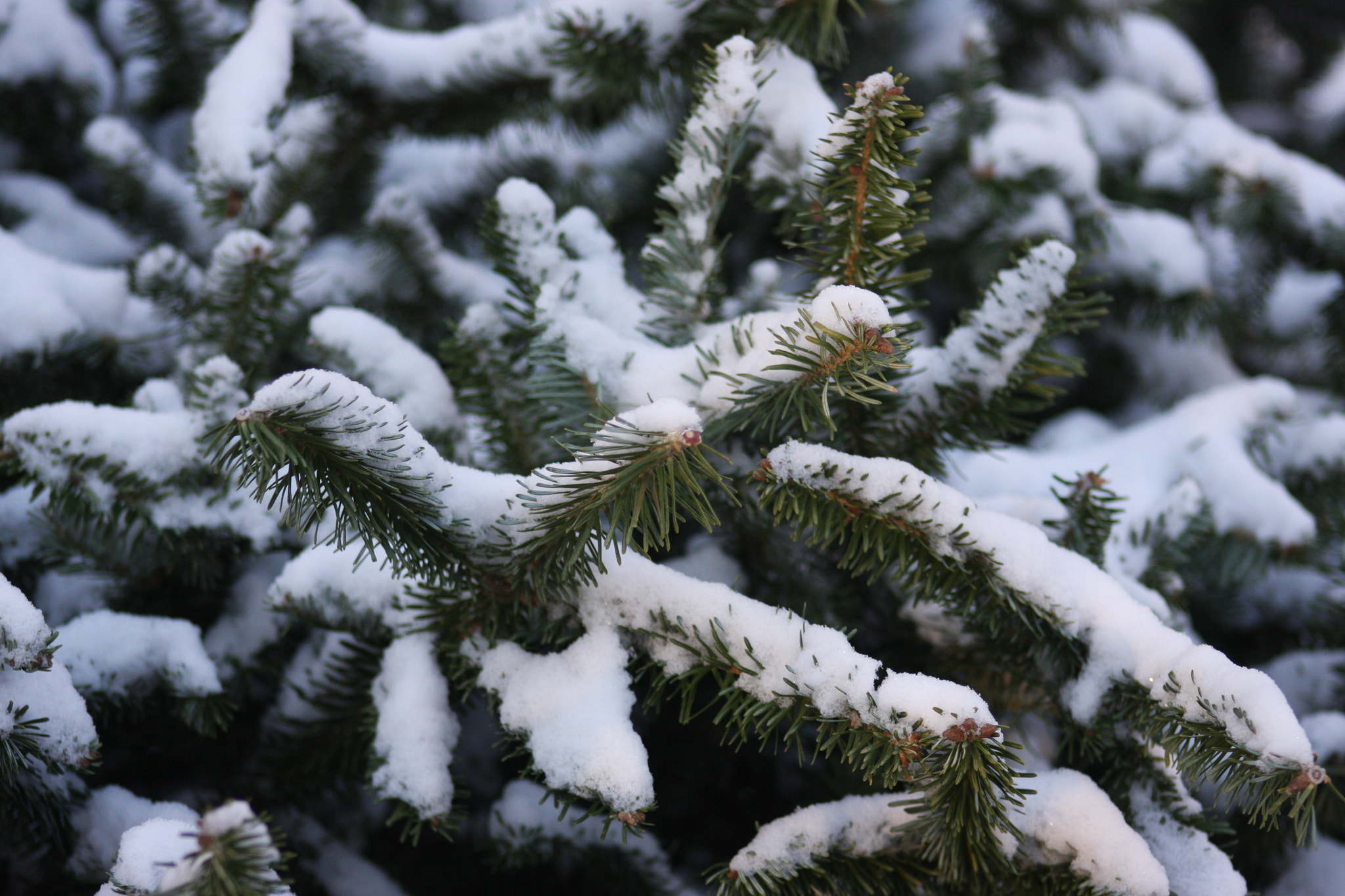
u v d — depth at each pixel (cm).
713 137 90
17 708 86
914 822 85
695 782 101
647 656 88
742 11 99
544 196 93
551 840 95
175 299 102
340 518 83
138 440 91
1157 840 89
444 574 86
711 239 92
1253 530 106
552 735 85
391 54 109
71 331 101
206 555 95
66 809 91
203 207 103
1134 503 106
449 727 88
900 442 92
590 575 86
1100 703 88
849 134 86
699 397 88
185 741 97
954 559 87
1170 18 150
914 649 96
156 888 81
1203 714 84
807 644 85
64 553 94
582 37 101
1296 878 99
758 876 87
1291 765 81
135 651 92
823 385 84
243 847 77
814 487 86
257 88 103
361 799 101
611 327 92
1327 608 107
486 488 85
